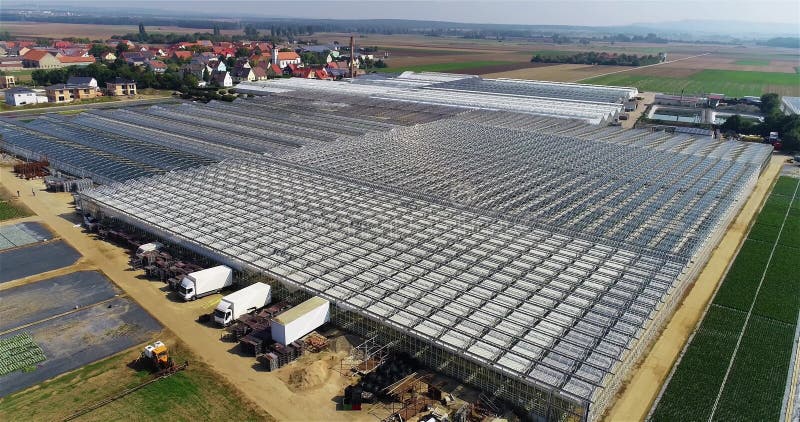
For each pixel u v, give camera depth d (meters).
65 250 83.31
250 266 70.06
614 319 57.56
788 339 62.66
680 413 50.50
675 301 68.62
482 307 60.31
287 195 92.81
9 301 68.44
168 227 81.25
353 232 78.75
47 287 72.06
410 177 100.88
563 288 63.69
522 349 53.09
